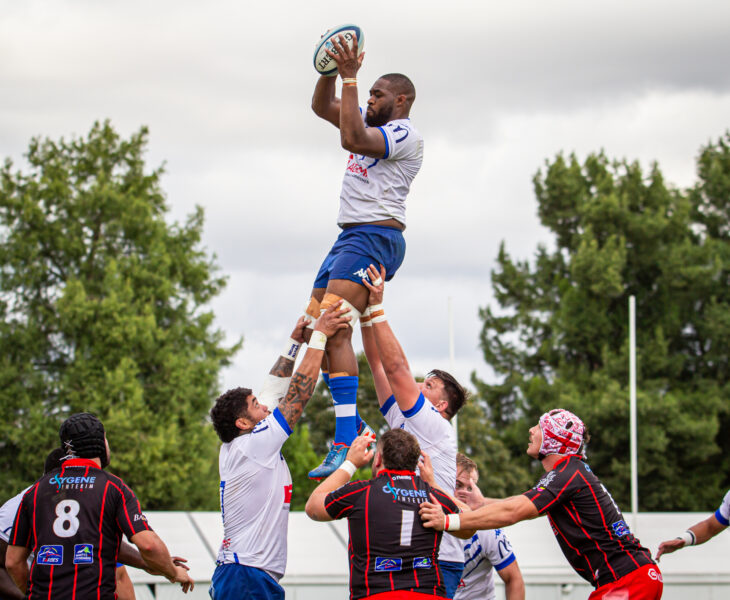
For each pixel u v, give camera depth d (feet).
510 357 219.20
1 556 34.55
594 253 200.23
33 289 172.55
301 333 35.83
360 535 29.12
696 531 38.81
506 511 30.76
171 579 32.58
